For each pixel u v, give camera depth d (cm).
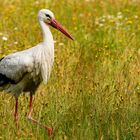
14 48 1817
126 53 1745
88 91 1439
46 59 1365
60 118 1335
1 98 1439
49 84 1517
